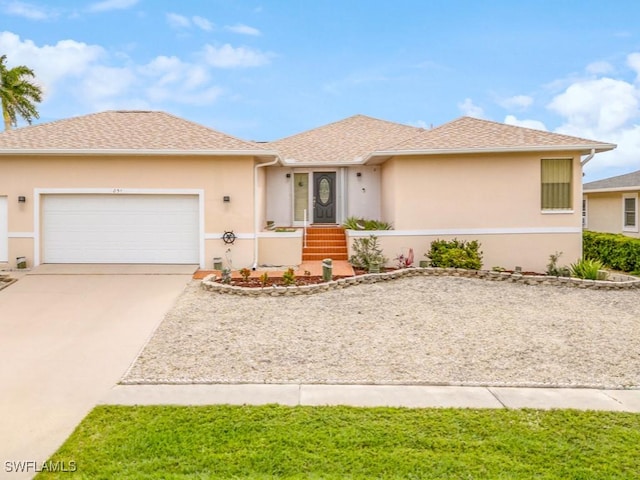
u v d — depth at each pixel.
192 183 14.36
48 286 12.05
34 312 9.83
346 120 23.08
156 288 11.97
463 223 15.15
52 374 6.52
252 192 14.47
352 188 18.55
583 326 9.04
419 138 15.78
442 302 10.84
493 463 4.21
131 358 7.20
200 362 7.04
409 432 4.79
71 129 15.30
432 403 5.58
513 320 9.44
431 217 15.16
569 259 15.12
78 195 14.37
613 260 17.53
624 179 23.84
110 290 11.72
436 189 15.13
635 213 21.61
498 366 6.94
